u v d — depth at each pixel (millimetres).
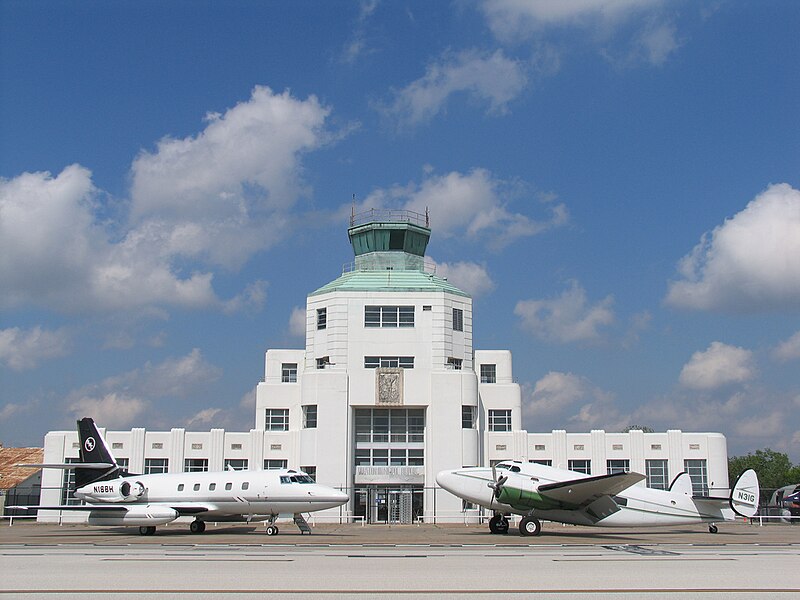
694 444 63500
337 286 64250
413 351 62250
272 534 42906
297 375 69438
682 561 25172
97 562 24297
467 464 59906
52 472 61875
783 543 35688
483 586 18406
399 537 39750
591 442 63531
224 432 63000
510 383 66938
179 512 42750
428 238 71188
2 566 22906
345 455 59531
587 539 37812
